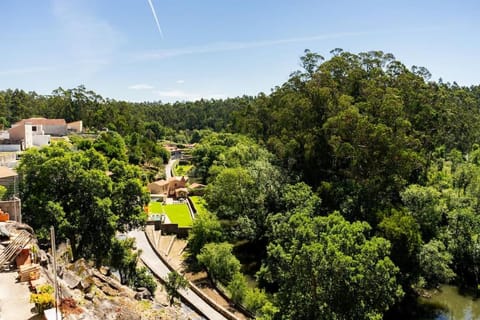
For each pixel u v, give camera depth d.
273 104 72.56
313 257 27.19
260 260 49.03
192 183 91.56
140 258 45.84
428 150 57.22
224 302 37.84
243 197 50.59
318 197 44.94
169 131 182.38
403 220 38.91
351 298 27.45
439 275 39.53
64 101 132.12
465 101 93.19
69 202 34.53
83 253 34.94
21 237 24.45
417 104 54.53
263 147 68.38
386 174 45.62
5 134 72.56
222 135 102.56
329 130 50.53
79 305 19.38
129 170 41.62
